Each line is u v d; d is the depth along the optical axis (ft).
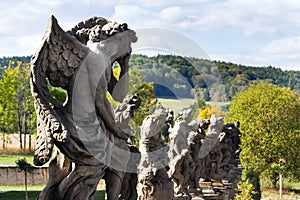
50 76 32.12
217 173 66.44
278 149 167.02
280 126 166.71
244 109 168.14
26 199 102.47
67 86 32.71
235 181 81.00
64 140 30.30
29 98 169.58
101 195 67.05
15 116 175.11
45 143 30.71
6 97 173.47
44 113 30.86
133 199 37.55
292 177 168.86
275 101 166.50
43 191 32.30
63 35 31.58
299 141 167.63
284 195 162.81
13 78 174.81
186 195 49.06
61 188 32.14
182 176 48.93
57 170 32.45
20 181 118.93
